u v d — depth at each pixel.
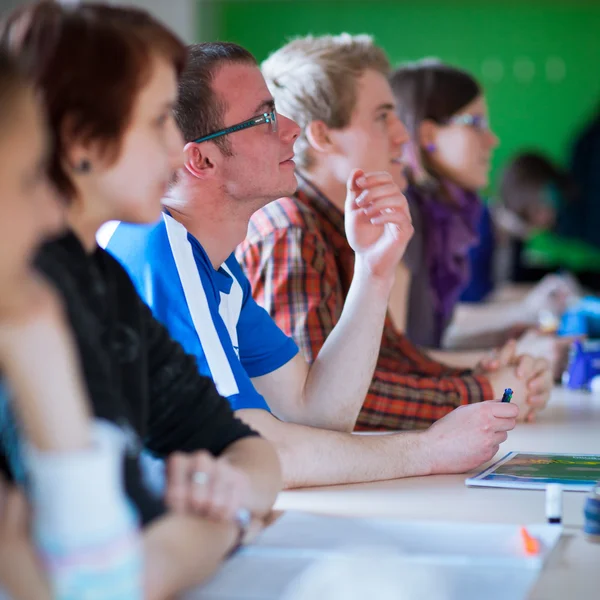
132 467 1.09
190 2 8.52
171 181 1.91
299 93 2.52
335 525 1.41
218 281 1.94
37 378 0.85
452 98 3.45
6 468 1.04
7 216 0.86
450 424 1.83
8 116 0.88
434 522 1.42
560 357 3.21
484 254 6.20
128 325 1.28
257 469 1.37
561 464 1.85
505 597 1.08
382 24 9.09
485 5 9.02
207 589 1.13
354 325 2.05
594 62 8.99
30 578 0.89
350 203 2.04
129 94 1.19
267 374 2.07
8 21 1.20
